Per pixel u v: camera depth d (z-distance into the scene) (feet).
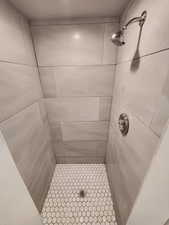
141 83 1.95
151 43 1.64
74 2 2.49
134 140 2.22
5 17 2.22
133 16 2.27
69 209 3.84
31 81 3.20
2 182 1.30
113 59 3.57
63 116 4.46
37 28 3.22
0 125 1.98
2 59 2.09
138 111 2.07
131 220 1.96
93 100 4.17
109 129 4.60
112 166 4.11
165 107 1.33
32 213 1.97
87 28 3.23
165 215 1.19
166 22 1.31
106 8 2.73
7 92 2.19
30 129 3.06
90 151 5.24
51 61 3.60
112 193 4.05
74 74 3.79
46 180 4.20
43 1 2.41
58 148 5.16
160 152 1.10
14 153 2.34
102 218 3.60
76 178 4.87
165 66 1.34
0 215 1.27
